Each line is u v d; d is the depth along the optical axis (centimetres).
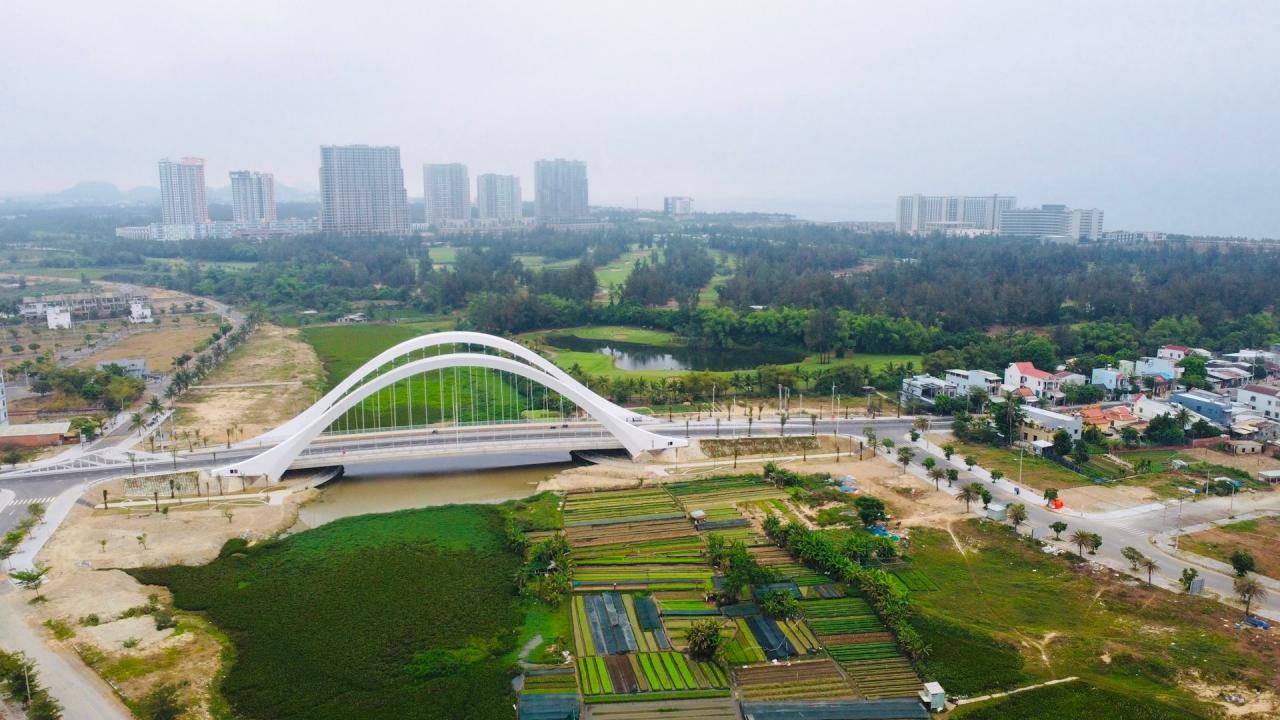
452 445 12731
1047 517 10581
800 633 7794
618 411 13850
